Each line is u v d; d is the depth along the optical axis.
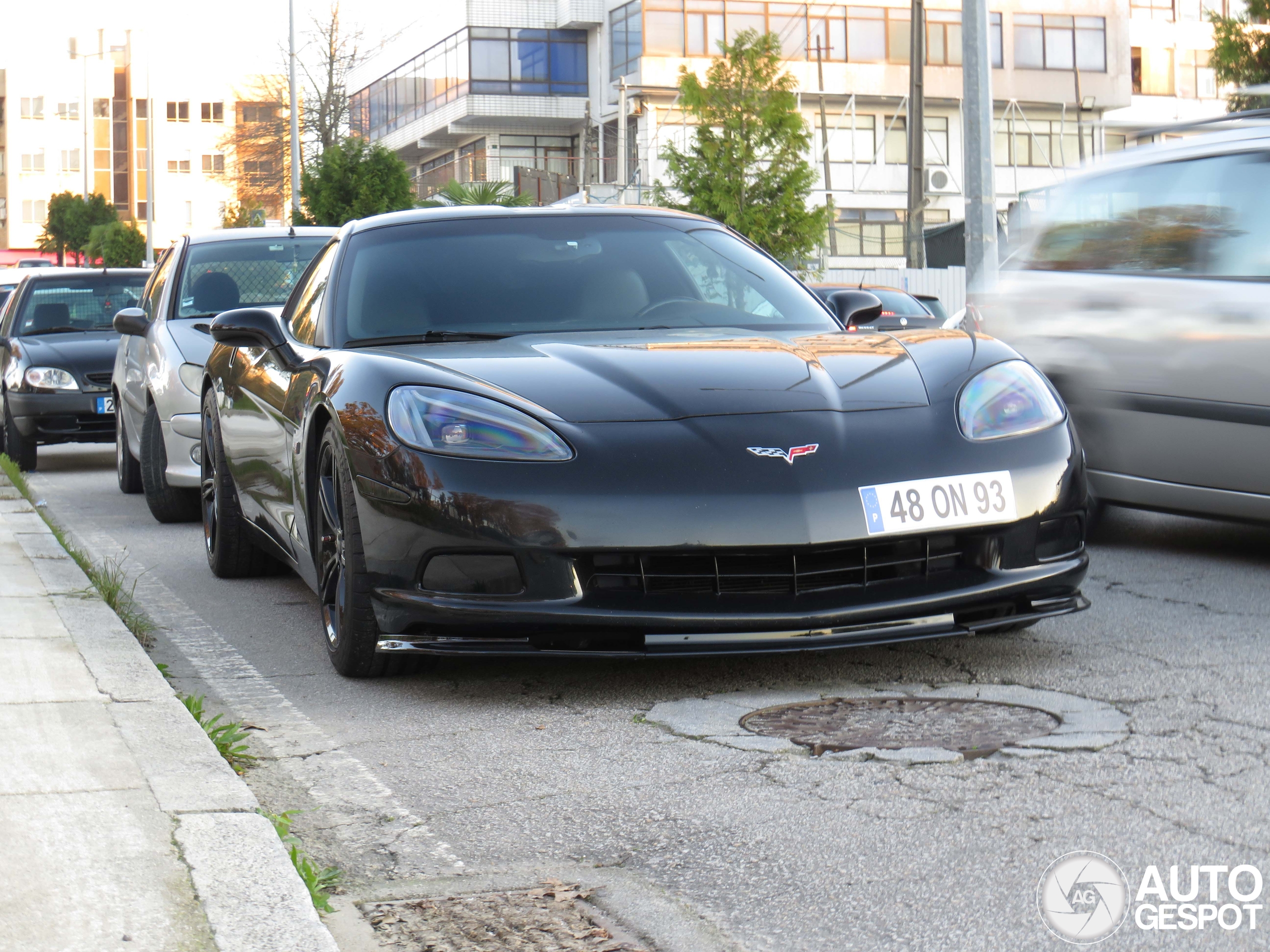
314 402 4.31
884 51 46.62
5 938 2.13
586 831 2.84
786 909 2.41
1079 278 6.07
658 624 3.64
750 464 3.70
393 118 55.38
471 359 4.18
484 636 3.76
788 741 3.36
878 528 3.67
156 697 3.61
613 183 38.62
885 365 4.14
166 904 2.27
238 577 6.21
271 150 49.09
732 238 5.32
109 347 11.83
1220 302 5.36
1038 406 4.07
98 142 93.19
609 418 3.82
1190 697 3.61
